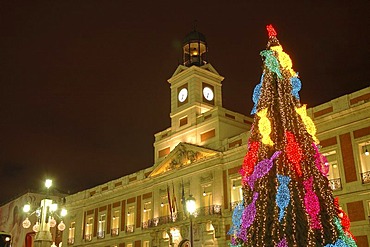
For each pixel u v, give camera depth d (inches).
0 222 2415.1
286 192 430.9
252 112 512.1
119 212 1770.4
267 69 500.1
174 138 1585.9
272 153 457.1
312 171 448.5
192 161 1438.2
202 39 1731.1
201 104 1551.4
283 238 417.1
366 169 999.6
